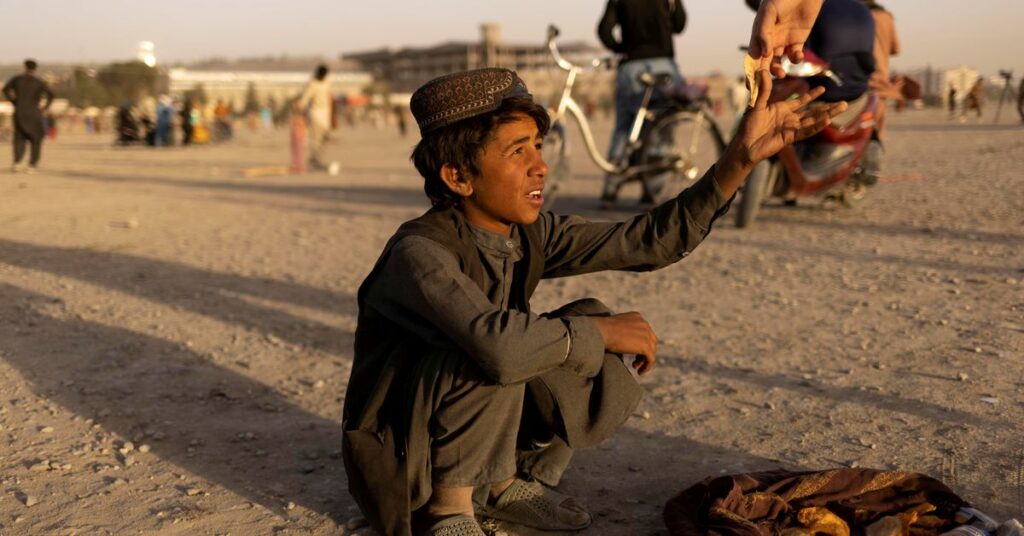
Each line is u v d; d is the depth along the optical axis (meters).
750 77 2.10
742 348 4.04
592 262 2.34
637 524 2.44
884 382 3.50
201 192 11.38
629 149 8.08
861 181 7.29
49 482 2.79
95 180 13.39
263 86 93.69
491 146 2.07
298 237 7.53
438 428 2.14
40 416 3.39
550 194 8.38
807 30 2.12
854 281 5.22
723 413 3.27
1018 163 11.52
